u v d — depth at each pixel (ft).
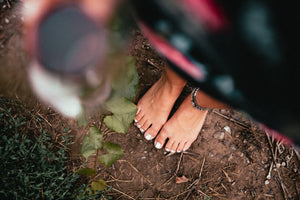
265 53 1.75
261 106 2.24
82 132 5.27
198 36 1.99
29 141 4.45
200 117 5.08
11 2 4.87
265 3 1.57
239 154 5.75
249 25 1.68
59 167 4.66
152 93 5.39
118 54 2.86
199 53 2.19
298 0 1.49
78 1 2.42
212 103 3.88
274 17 1.59
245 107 2.46
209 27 1.86
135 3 2.12
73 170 4.99
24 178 4.15
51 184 4.32
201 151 5.71
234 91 2.34
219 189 5.54
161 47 2.56
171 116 5.69
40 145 4.70
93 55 2.89
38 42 3.13
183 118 5.13
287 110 2.04
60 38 2.84
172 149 5.50
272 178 5.68
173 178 5.51
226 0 1.65
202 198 5.45
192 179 5.55
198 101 4.47
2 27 4.77
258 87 2.04
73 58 3.01
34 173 4.25
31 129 4.91
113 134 5.51
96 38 2.68
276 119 2.23
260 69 1.87
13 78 4.65
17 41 4.63
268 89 1.98
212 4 1.71
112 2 2.27
